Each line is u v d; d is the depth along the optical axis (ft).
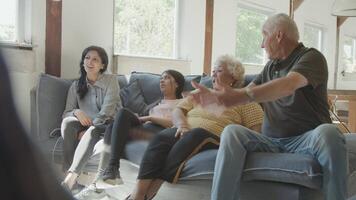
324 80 6.84
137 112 11.38
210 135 8.17
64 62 12.89
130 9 15.84
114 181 8.73
